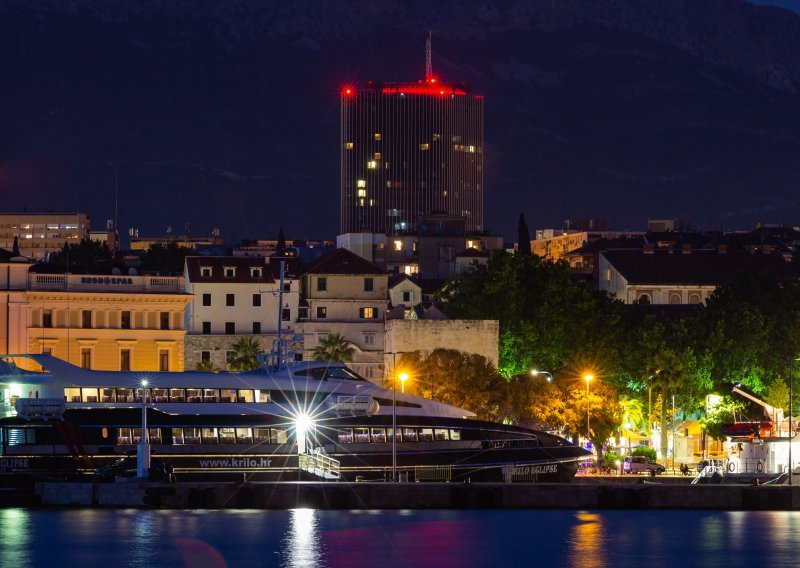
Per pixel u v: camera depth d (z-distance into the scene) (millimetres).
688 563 194250
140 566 190250
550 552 199750
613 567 192500
